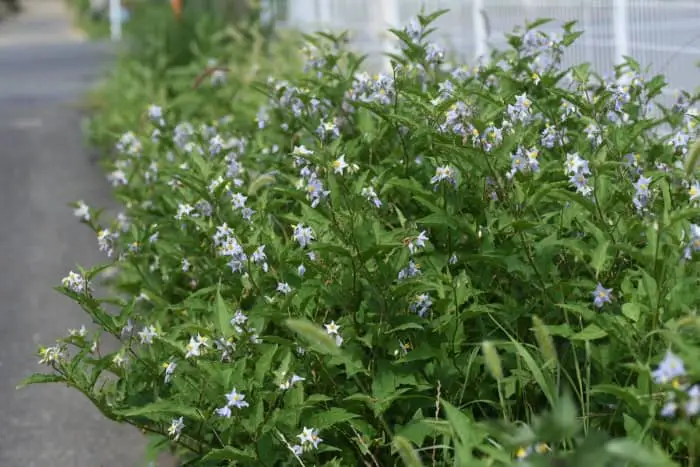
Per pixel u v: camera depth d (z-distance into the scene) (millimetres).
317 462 1920
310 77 2912
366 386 2025
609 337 1880
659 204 2070
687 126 2348
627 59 2447
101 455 2361
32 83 8055
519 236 2049
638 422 1760
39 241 3764
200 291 2199
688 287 1840
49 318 3010
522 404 1970
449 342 1983
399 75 2525
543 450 1594
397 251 2014
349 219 2006
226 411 1874
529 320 2045
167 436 2053
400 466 1954
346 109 2598
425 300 2010
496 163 2102
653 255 1837
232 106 3557
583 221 2020
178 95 4500
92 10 16078
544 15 3457
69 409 2541
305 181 2270
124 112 4746
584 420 1841
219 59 4879
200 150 2799
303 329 1658
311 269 2072
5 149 5391
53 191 4457
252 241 2129
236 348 1996
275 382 1919
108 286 2918
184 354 2053
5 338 2908
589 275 2088
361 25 5801
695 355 1628
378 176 2264
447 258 2102
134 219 2799
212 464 2021
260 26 6371
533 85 2477
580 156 2197
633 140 2154
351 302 2008
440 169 2086
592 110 2238
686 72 2799
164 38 6059
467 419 1690
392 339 1985
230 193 2428
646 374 1734
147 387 2113
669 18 2850
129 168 3148
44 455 2375
